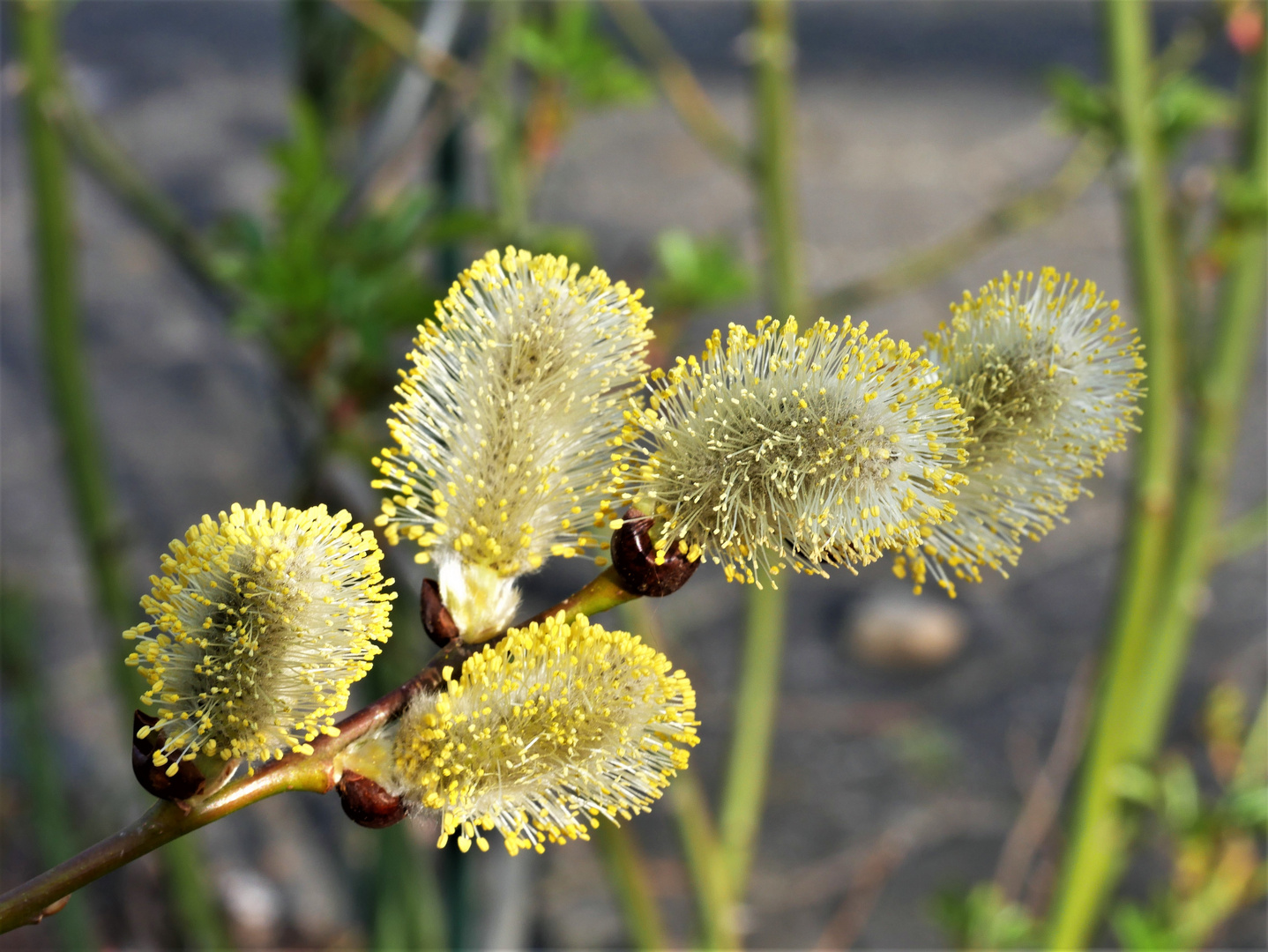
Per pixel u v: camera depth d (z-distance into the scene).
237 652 0.16
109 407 0.78
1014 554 0.19
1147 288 0.30
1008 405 0.18
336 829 0.59
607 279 0.19
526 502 0.18
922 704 0.64
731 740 0.39
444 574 0.18
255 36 1.15
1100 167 0.36
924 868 0.55
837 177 0.96
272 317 0.31
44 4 0.32
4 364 0.81
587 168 0.95
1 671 0.48
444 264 0.35
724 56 1.10
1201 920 0.41
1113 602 0.32
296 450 0.37
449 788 0.17
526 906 0.41
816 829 0.57
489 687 0.17
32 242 0.34
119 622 0.36
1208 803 0.43
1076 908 0.33
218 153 0.96
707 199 0.92
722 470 0.18
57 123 0.33
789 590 0.72
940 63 1.11
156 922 0.50
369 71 0.40
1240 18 0.33
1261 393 0.77
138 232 0.90
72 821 0.54
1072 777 0.33
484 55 0.39
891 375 0.18
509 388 0.18
